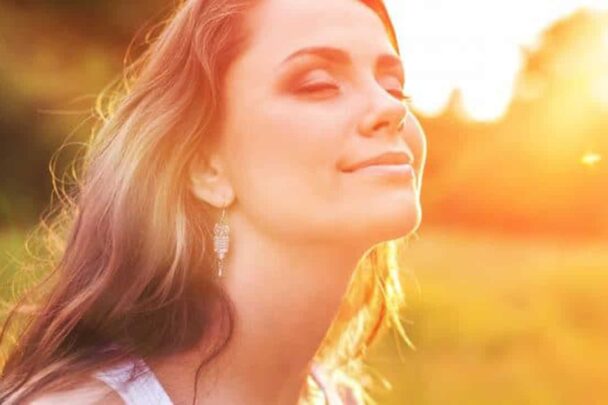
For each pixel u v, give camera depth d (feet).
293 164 7.43
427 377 34.12
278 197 7.47
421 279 63.31
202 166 7.84
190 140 7.77
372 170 7.37
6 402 7.72
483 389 34.91
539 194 142.51
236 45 7.66
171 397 7.66
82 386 7.49
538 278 66.03
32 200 59.47
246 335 7.83
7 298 10.44
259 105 7.55
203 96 7.73
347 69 7.55
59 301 8.17
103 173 8.11
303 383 8.37
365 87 7.51
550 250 120.88
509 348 41.98
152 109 7.93
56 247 9.66
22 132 60.59
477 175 140.97
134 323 7.77
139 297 7.79
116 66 64.28
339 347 10.06
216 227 7.82
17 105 60.23
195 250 7.79
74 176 9.98
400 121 7.50
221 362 7.82
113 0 64.03
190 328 7.75
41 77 60.70
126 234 7.86
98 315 7.88
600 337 47.60
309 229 7.43
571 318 52.39
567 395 37.42
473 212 140.56
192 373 7.74
